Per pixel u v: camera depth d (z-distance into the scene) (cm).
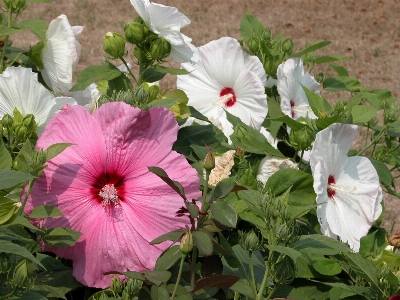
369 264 94
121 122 85
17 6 119
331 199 109
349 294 98
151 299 79
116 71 112
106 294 85
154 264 85
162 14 105
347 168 112
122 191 87
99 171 86
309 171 124
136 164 86
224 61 134
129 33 107
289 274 87
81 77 111
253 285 85
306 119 120
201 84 138
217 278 72
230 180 98
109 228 85
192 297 77
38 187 84
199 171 97
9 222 74
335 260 100
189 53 110
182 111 118
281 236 82
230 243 104
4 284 79
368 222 110
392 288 93
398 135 137
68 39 119
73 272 85
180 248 72
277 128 131
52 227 84
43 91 96
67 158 85
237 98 135
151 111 85
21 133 93
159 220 85
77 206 85
